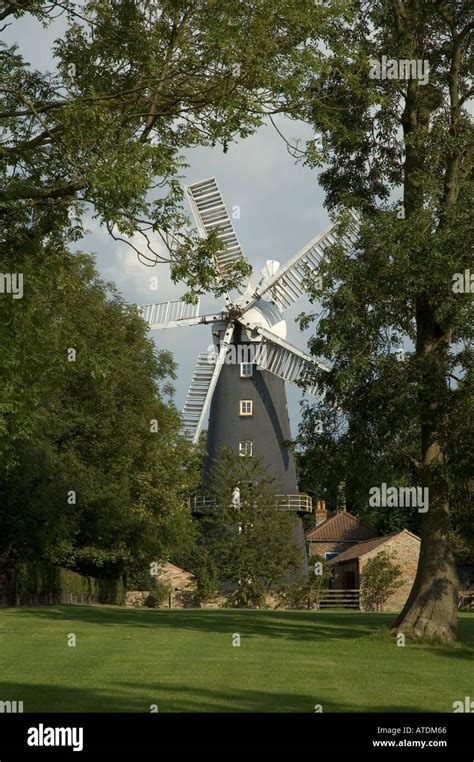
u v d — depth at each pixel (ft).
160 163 67.51
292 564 194.39
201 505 201.67
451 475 83.76
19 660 67.77
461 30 95.09
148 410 182.29
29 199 71.92
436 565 89.45
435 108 97.19
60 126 68.59
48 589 153.79
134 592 220.64
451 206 84.48
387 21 95.76
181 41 68.23
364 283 84.79
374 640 88.43
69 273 81.46
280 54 68.23
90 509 169.37
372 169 99.55
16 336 73.10
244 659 71.05
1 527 138.21
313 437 92.43
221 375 201.98
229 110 67.36
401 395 84.02
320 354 88.38
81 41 70.38
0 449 77.15
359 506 96.22
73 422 167.43
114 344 175.94
